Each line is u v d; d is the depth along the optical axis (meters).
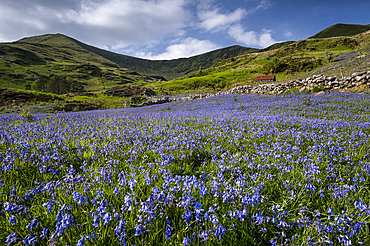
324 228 2.49
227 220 2.69
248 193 2.90
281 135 7.30
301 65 113.31
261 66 154.50
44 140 6.21
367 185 3.77
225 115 13.13
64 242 2.29
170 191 2.99
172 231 2.61
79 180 3.30
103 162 4.68
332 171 4.06
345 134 7.27
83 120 12.26
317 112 13.19
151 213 2.41
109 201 3.04
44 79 175.75
